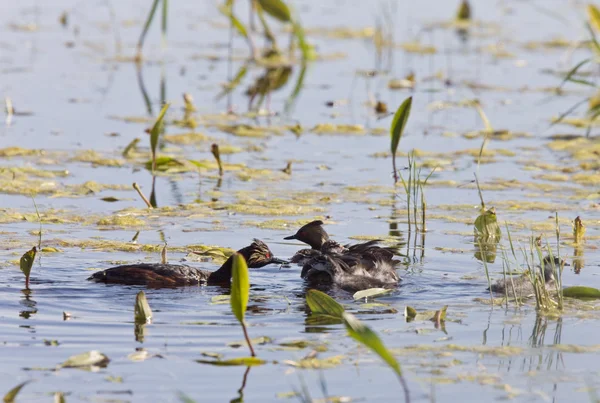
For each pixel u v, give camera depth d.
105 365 8.41
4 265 11.68
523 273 11.48
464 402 7.77
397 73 27.70
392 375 8.33
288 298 10.78
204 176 17.23
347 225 14.31
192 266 11.80
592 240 13.66
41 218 14.20
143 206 15.16
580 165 18.45
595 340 9.39
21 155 18.00
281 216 14.83
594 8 23.41
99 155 18.31
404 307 10.46
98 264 11.95
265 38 31.56
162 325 9.60
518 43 31.89
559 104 24.50
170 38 31.53
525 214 15.06
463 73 27.81
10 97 23.11
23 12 34.06
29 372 8.24
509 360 8.78
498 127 21.95
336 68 28.56
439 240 13.59
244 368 8.41
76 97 23.52
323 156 19.08
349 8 37.31
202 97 24.22
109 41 30.50
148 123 21.25
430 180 17.27
